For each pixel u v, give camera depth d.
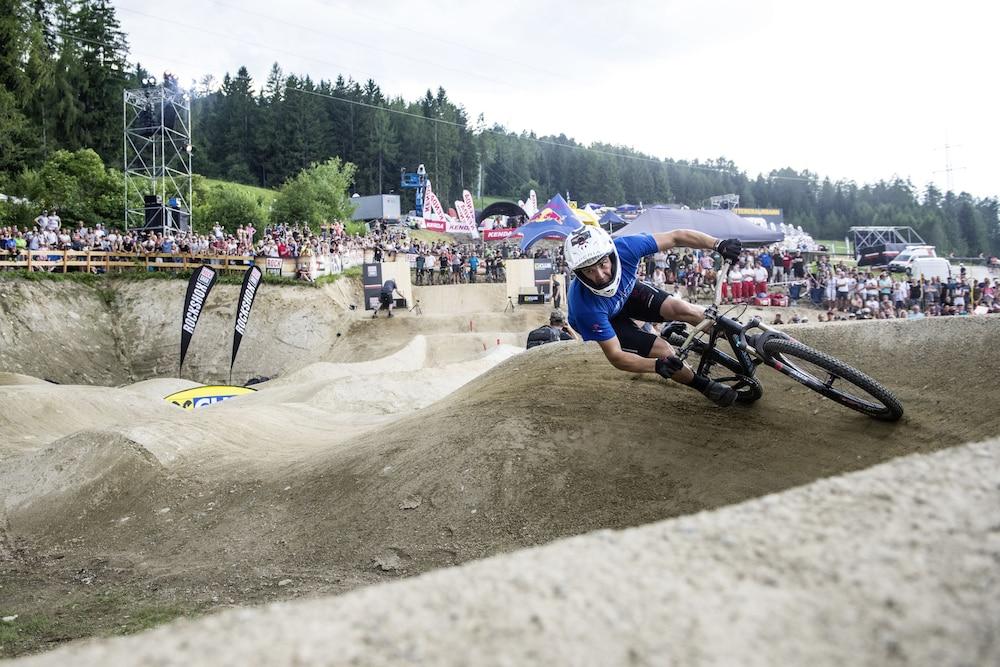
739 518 1.85
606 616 1.41
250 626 1.44
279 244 32.09
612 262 4.90
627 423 5.98
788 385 6.02
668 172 136.50
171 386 19.56
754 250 28.09
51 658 1.37
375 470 6.64
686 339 5.27
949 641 1.28
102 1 66.75
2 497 8.02
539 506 5.41
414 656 1.29
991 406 4.81
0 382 16.73
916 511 1.76
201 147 96.69
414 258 38.25
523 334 29.53
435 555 5.26
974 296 23.28
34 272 27.47
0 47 43.53
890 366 5.81
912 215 105.75
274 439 9.35
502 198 131.25
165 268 30.59
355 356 28.92
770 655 1.27
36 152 52.44
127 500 7.62
